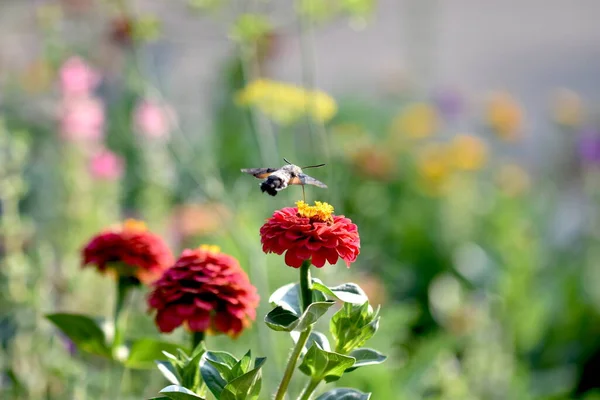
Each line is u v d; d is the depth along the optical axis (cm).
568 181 1094
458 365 647
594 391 748
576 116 1105
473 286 845
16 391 473
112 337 368
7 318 487
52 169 752
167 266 374
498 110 1078
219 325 319
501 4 1978
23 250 571
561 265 899
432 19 1458
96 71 840
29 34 984
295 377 495
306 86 627
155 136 701
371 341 605
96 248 369
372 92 1387
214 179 614
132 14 645
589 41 1811
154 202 704
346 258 261
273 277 618
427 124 1056
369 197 864
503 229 907
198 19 709
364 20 652
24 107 847
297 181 273
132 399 482
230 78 898
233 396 261
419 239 882
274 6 705
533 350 788
